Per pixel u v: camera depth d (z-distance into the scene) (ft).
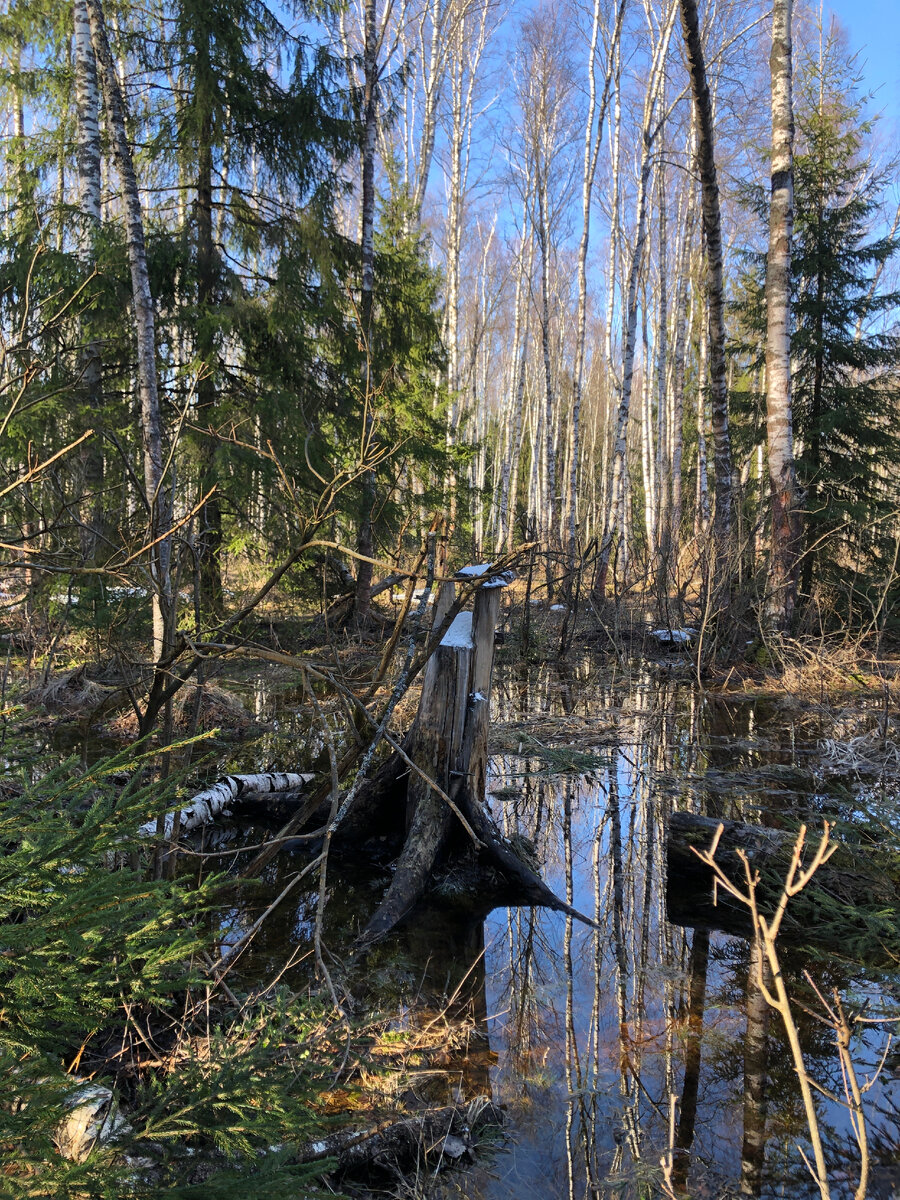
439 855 13.23
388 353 37.70
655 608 42.70
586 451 129.08
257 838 14.47
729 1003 9.77
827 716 23.45
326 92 35.45
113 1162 4.85
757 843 12.88
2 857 5.63
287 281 33.32
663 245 64.44
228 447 28.76
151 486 18.17
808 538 36.29
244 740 20.18
